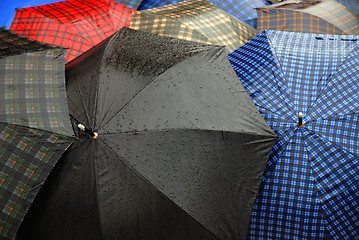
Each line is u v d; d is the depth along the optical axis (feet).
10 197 11.04
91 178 11.07
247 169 11.83
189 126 11.38
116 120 11.22
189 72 12.32
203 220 11.30
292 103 13.19
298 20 17.62
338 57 13.96
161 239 11.33
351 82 13.37
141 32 13.83
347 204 12.64
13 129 11.21
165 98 11.64
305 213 12.76
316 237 12.85
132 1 19.13
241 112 12.14
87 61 13.07
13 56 12.44
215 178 11.46
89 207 11.16
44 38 16.67
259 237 13.30
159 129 11.20
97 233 11.26
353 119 12.80
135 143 11.06
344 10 18.04
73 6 17.67
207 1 18.26
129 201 11.07
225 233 11.55
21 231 11.85
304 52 14.28
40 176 11.03
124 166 10.97
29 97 11.79
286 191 12.83
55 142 11.14
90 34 16.97
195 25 16.75
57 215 11.46
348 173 12.61
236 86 12.59
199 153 11.35
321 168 12.67
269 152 12.06
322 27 17.39
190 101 11.76
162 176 11.07
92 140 11.05
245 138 11.85
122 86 11.79
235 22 17.51
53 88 12.09
